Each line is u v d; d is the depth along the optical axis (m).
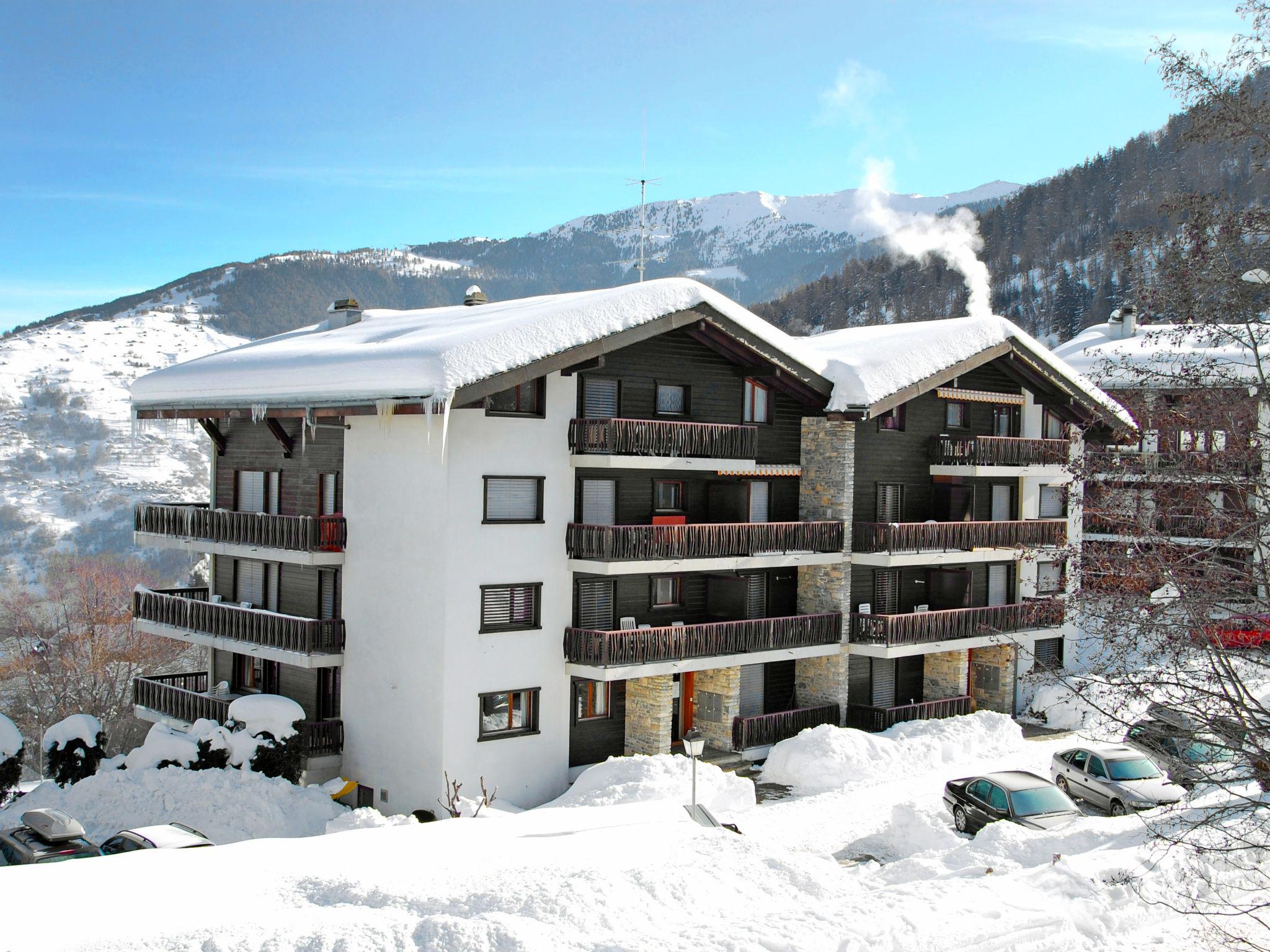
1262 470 14.02
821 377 31.00
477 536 25.16
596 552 26.23
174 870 15.45
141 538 33.00
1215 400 14.27
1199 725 13.88
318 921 12.44
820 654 31.00
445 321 29.77
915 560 31.70
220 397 29.02
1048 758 28.66
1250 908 14.13
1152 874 15.31
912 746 28.38
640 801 23.38
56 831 19.05
